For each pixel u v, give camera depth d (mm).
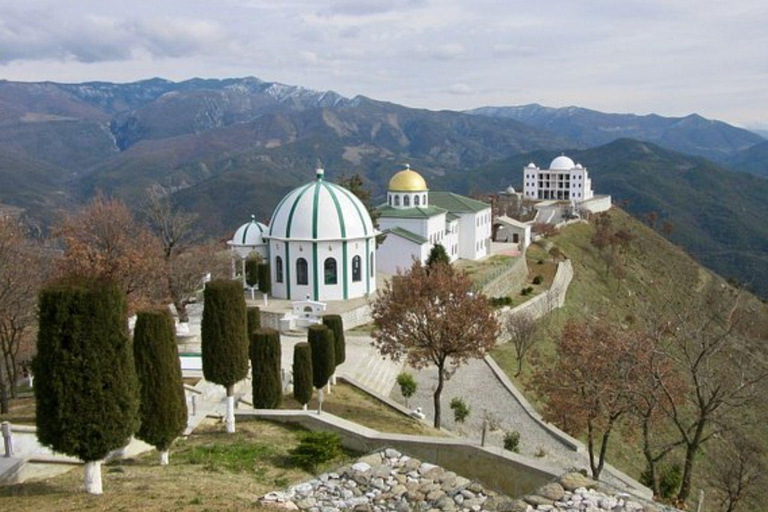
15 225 42750
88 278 18922
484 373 46531
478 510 16891
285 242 55625
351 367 41812
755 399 29875
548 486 17172
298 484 19109
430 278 37656
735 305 39156
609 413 28688
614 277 96750
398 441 22250
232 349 25422
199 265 49562
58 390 17469
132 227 52000
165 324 21594
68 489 18844
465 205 80062
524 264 83500
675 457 40625
